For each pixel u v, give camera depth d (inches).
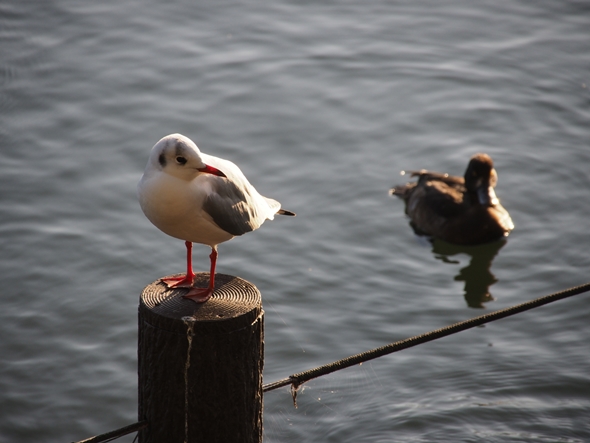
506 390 445.7
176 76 746.8
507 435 410.0
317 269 548.7
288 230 585.9
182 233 278.5
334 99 727.7
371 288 537.0
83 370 458.0
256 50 788.6
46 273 529.7
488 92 746.8
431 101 733.9
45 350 470.9
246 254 557.9
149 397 243.6
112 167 634.2
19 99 708.0
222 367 236.5
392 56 789.9
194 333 231.8
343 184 635.5
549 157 674.8
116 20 827.4
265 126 690.2
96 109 699.4
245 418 245.3
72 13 836.0
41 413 429.4
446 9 876.0
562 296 292.0
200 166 262.7
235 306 242.4
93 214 585.6
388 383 452.8
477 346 486.0
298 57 781.3
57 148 653.3
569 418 422.6
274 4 872.3
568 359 471.8
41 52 771.4
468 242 606.9
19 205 590.2
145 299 246.7
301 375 263.1
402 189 638.5
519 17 860.6
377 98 733.9
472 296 538.3
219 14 847.1
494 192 640.4
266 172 640.4
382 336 490.9
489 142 690.8
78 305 503.8
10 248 549.6
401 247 585.6
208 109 706.2
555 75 767.7
